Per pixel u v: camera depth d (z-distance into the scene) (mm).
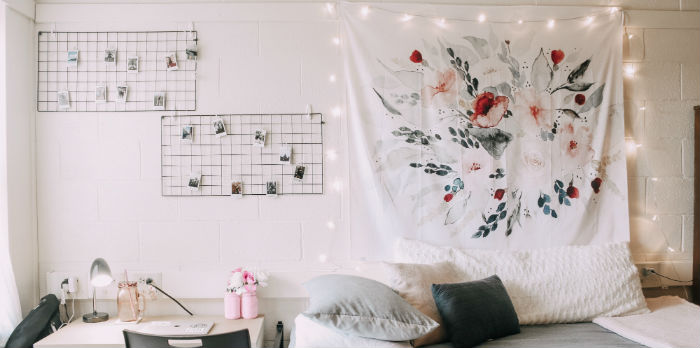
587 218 2582
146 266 2510
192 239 2523
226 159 2541
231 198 2539
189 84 2541
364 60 2549
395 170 2535
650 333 2006
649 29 2697
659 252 2682
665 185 2695
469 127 2562
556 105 2596
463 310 1983
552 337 2055
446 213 2541
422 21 2574
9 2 2312
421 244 2453
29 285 2434
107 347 1998
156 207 2521
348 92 2545
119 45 2531
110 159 2516
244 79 2555
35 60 2508
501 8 2604
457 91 2564
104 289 2453
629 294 2322
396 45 2561
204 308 2494
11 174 2336
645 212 2682
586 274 2338
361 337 1837
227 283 2447
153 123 2529
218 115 2545
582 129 2602
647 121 2693
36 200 2494
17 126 2385
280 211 2547
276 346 2375
